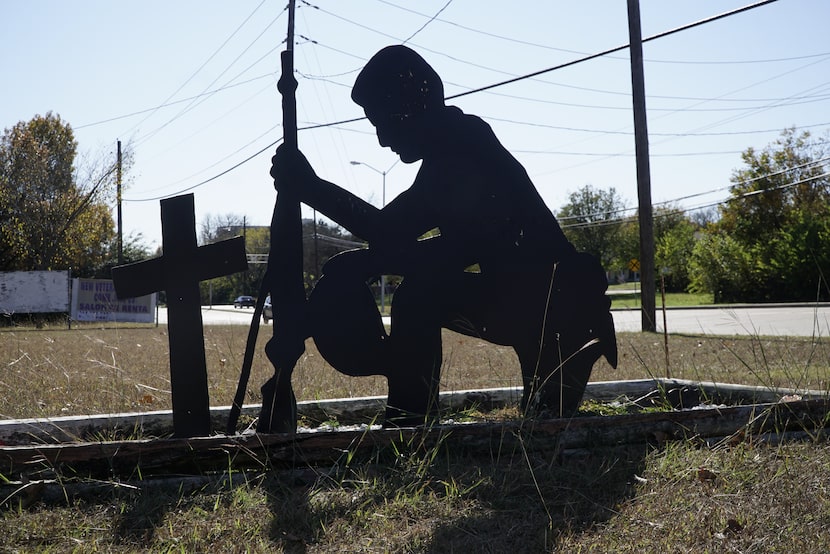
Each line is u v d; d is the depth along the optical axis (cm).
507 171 534
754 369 889
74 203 4069
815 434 490
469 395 656
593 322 541
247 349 482
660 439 477
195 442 420
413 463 434
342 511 379
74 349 1366
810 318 2369
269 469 429
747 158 4759
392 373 518
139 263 474
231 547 339
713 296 4403
